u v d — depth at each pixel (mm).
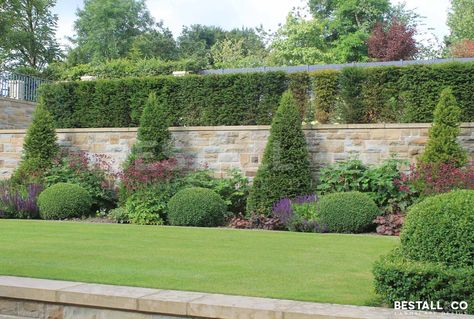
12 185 13039
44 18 35250
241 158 12516
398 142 11508
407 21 33188
